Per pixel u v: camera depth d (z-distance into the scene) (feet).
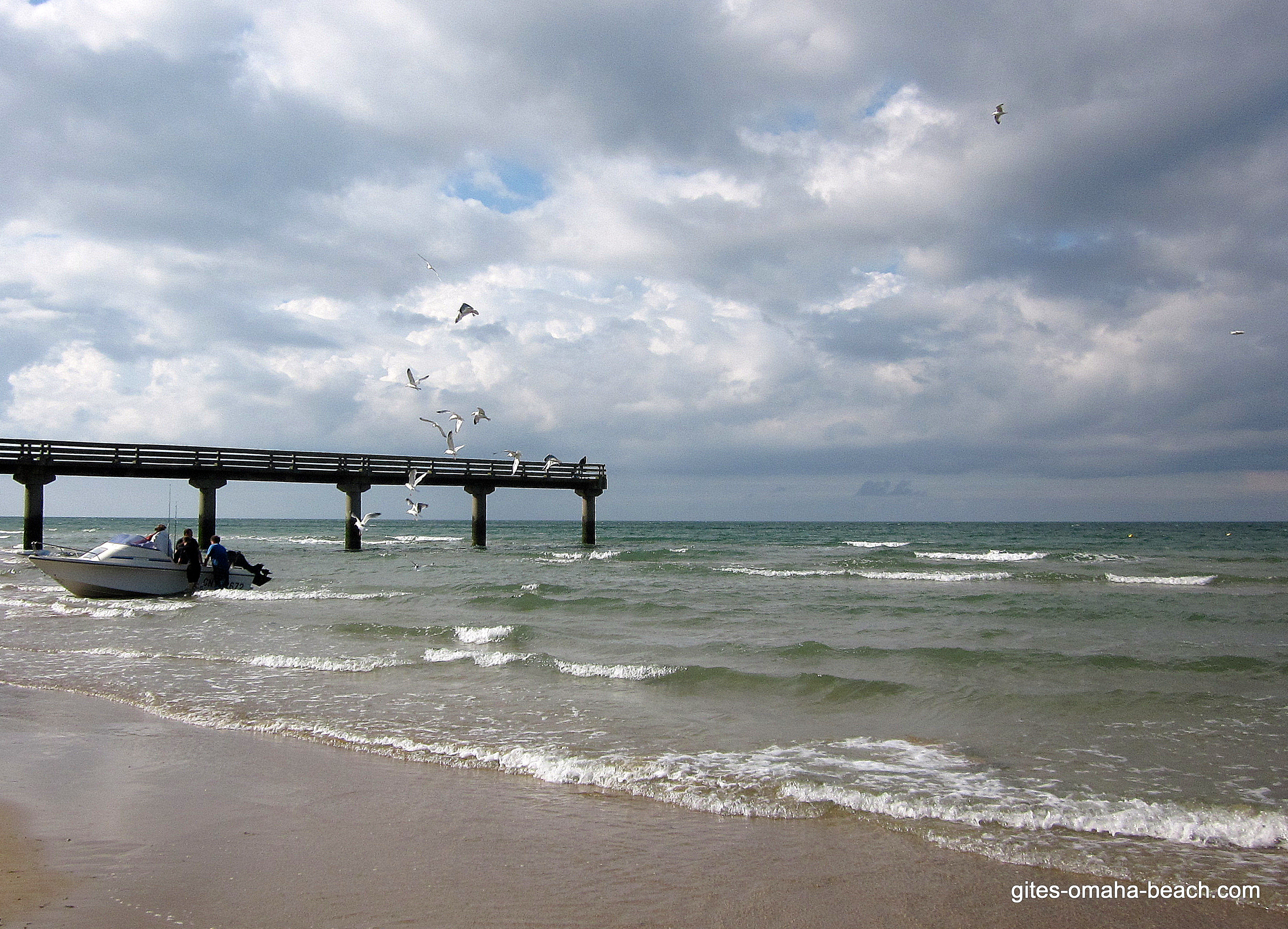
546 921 16.22
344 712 32.81
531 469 131.44
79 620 59.57
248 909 16.51
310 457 111.96
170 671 41.19
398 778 25.14
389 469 118.73
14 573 93.91
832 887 17.88
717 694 35.65
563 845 20.03
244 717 32.19
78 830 20.75
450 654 43.62
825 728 30.53
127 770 25.81
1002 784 24.31
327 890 17.46
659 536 236.43
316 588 77.51
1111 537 223.92
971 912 16.83
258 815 22.00
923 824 21.38
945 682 37.88
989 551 146.00
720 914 16.65
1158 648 46.50
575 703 34.27
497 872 18.45
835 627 54.80
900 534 264.93
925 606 64.08
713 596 71.26
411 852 19.57
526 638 48.93
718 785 24.17
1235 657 42.42
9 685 38.58
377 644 48.24
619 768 25.61
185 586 72.33
